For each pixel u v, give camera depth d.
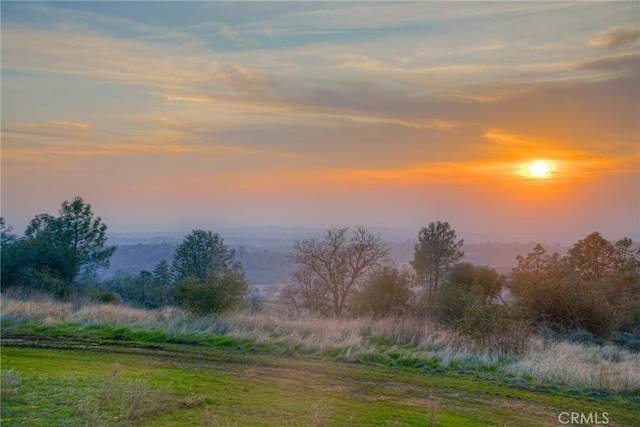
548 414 8.90
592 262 37.25
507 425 8.05
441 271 42.59
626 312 23.78
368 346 14.98
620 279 32.44
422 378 11.23
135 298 40.59
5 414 6.76
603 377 11.30
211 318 17.81
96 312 18.17
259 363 12.06
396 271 32.56
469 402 9.40
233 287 20.78
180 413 7.33
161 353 12.74
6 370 9.42
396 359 13.21
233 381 9.85
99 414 6.94
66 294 28.11
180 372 10.44
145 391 7.89
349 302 34.16
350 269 35.12
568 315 20.47
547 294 20.83
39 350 12.28
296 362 12.41
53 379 8.80
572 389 10.70
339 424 7.41
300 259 35.66
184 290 20.16
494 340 14.47
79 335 14.88
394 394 9.68
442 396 9.73
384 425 7.46
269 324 17.55
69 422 6.53
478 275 38.50
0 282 27.27
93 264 32.84
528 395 10.13
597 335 20.34
